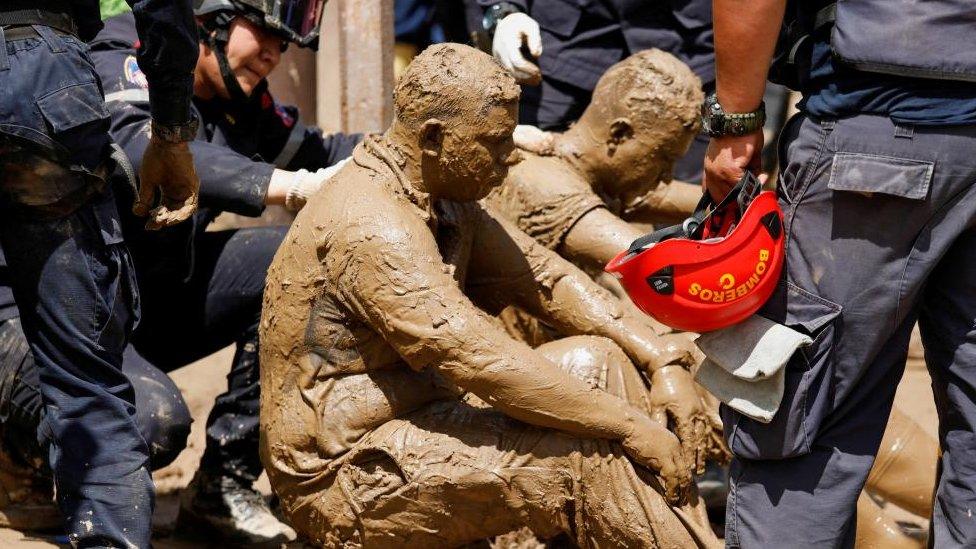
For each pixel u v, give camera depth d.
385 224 3.35
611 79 4.63
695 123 4.56
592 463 3.40
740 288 3.06
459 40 6.61
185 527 4.49
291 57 6.97
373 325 3.38
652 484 3.42
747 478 3.27
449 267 3.38
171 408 3.97
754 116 3.12
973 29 2.84
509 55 4.89
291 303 3.52
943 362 3.19
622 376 3.70
